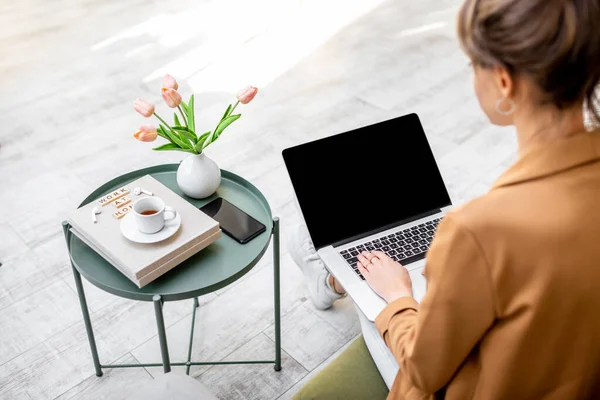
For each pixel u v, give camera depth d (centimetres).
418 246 157
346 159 164
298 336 199
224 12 404
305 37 375
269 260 226
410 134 169
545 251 70
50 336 196
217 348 194
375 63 349
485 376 80
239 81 329
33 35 370
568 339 75
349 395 135
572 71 66
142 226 142
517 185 73
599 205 71
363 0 422
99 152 277
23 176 261
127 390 182
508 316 75
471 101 316
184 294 142
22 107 305
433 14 404
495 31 68
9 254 223
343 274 149
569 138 71
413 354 84
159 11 404
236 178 175
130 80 329
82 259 149
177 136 158
